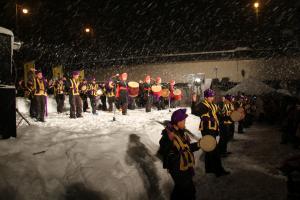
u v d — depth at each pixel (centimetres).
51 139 681
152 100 1616
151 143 759
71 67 3478
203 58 3228
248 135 1324
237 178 664
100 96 1680
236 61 3100
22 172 466
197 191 588
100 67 3516
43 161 523
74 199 460
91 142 649
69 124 994
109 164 551
